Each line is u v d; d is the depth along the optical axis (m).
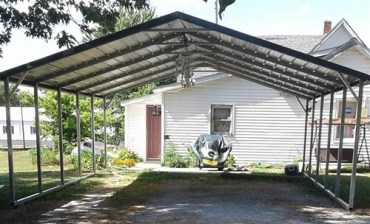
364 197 7.11
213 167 10.98
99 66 7.31
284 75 8.25
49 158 12.73
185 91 12.56
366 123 11.16
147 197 7.11
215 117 12.75
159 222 5.25
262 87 12.47
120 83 9.91
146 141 14.02
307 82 8.07
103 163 11.87
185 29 5.29
